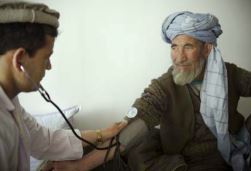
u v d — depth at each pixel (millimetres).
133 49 1406
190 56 1007
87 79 1456
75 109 1400
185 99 1077
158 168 1042
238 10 1312
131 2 1357
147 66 1419
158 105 1044
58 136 987
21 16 671
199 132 1090
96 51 1420
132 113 1021
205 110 1040
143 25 1376
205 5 1329
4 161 751
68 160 1001
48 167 1030
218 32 1006
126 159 1093
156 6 1352
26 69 723
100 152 1007
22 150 826
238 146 1093
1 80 730
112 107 1486
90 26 1394
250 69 1356
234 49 1348
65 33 1401
